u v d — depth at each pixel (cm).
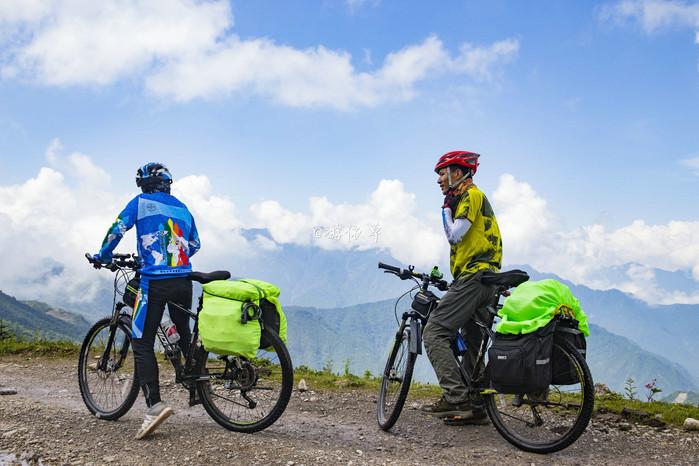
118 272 613
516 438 533
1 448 493
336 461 472
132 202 577
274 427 596
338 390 804
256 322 527
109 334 611
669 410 680
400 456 502
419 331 600
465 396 572
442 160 605
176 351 576
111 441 516
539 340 498
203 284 566
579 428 489
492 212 604
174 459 471
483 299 584
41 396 735
